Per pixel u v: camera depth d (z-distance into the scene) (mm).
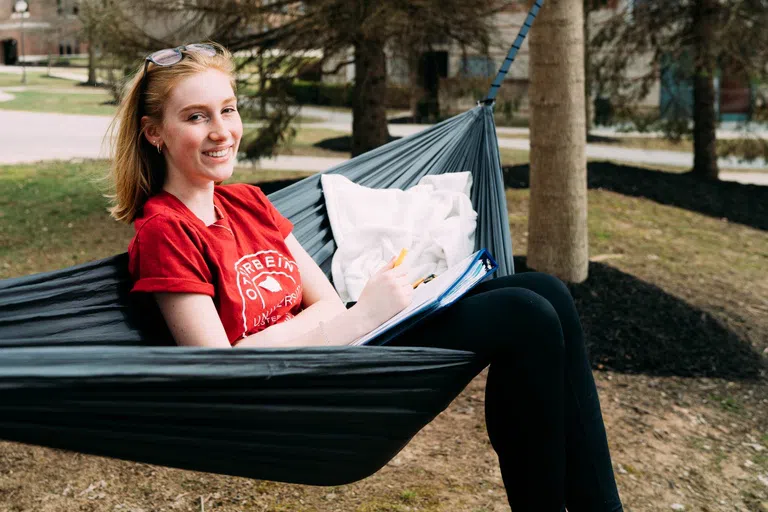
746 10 9367
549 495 1890
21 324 1535
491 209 2850
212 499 2721
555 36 5098
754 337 5105
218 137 1770
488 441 3352
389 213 2553
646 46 10227
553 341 1819
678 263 6582
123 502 2660
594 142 17625
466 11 7309
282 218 2082
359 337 1802
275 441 1580
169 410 1414
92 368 1312
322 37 7285
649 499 3084
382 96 8242
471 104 9062
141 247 1688
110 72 7156
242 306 1789
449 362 1716
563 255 5406
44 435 1337
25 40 40281
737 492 3254
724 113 15648
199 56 1786
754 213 8938
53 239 6785
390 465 3080
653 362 4574
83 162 10922
